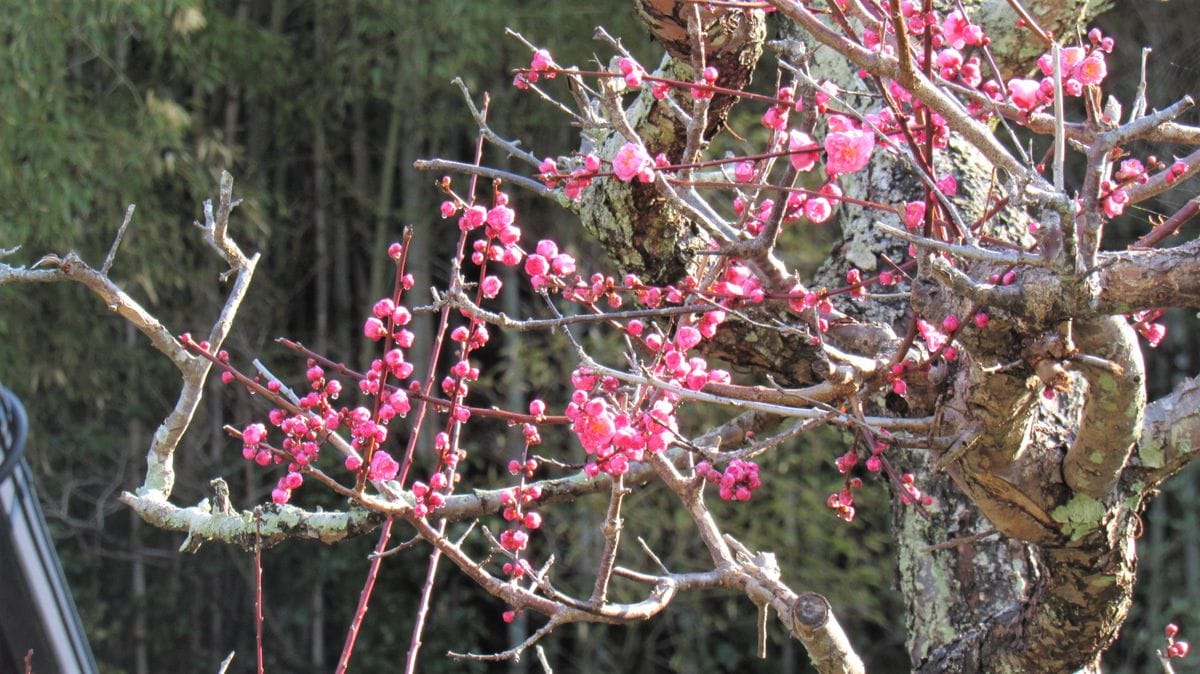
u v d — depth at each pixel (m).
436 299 1.58
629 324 1.58
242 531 1.77
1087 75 1.49
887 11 1.53
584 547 4.87
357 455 1.58
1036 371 1.50
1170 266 1.43
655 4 1.63
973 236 1.47
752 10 1.63
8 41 4.21
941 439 1.55
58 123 4.06
